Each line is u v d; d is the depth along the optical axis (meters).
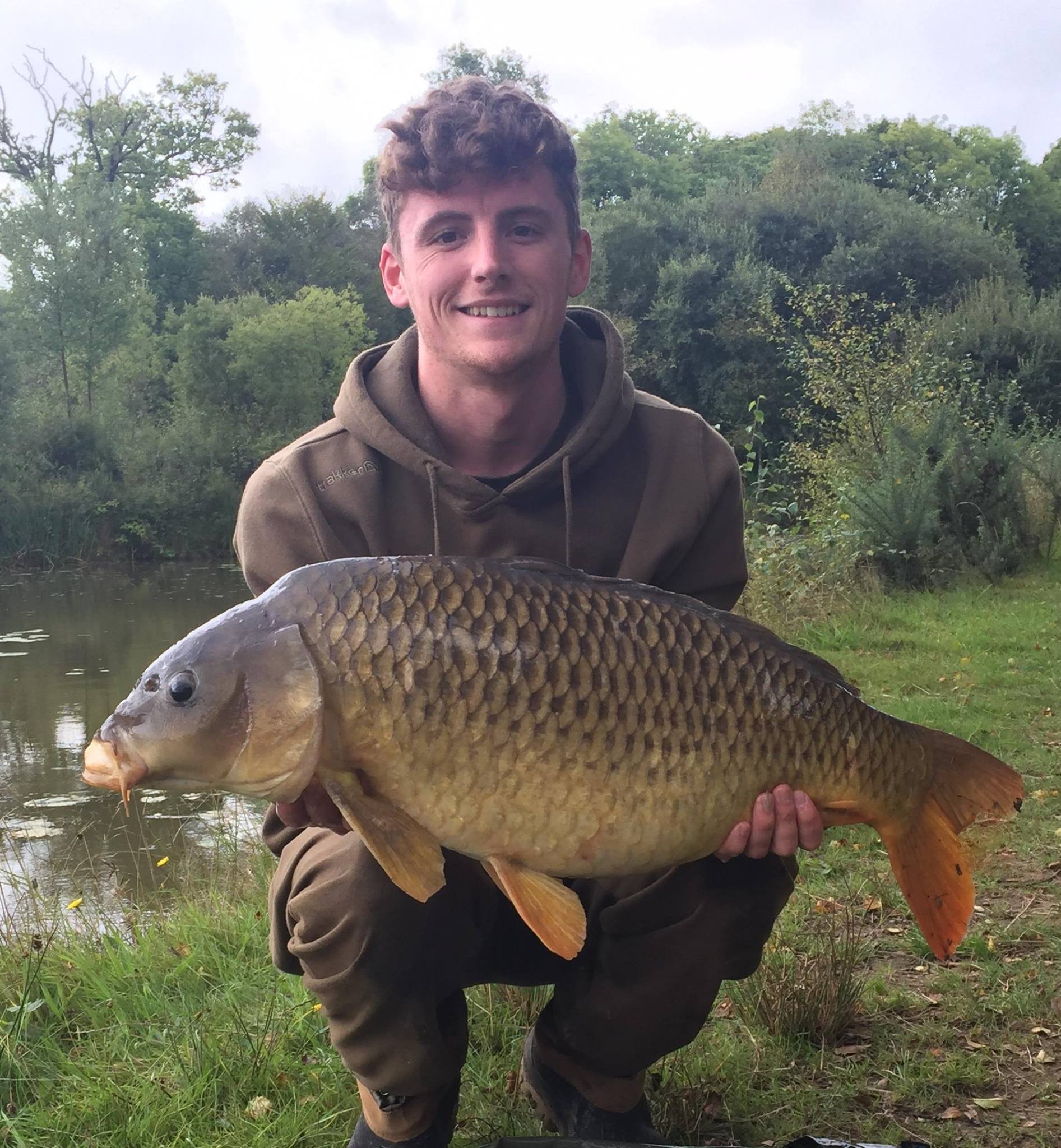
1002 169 37.94
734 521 2.14
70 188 27.14
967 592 9.86
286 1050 2.47
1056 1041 2.52
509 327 1.95
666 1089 2.28
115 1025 2.71
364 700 1.62
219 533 24.36
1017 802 1.87
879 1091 2.33
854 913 3.23
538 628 1.67
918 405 12.37
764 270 24.17
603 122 43.25
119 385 28.69
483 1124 2.18
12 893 4.63
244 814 5.68
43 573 21.47
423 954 1.83
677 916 1.91
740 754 1.75
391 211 2.06
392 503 2.04
